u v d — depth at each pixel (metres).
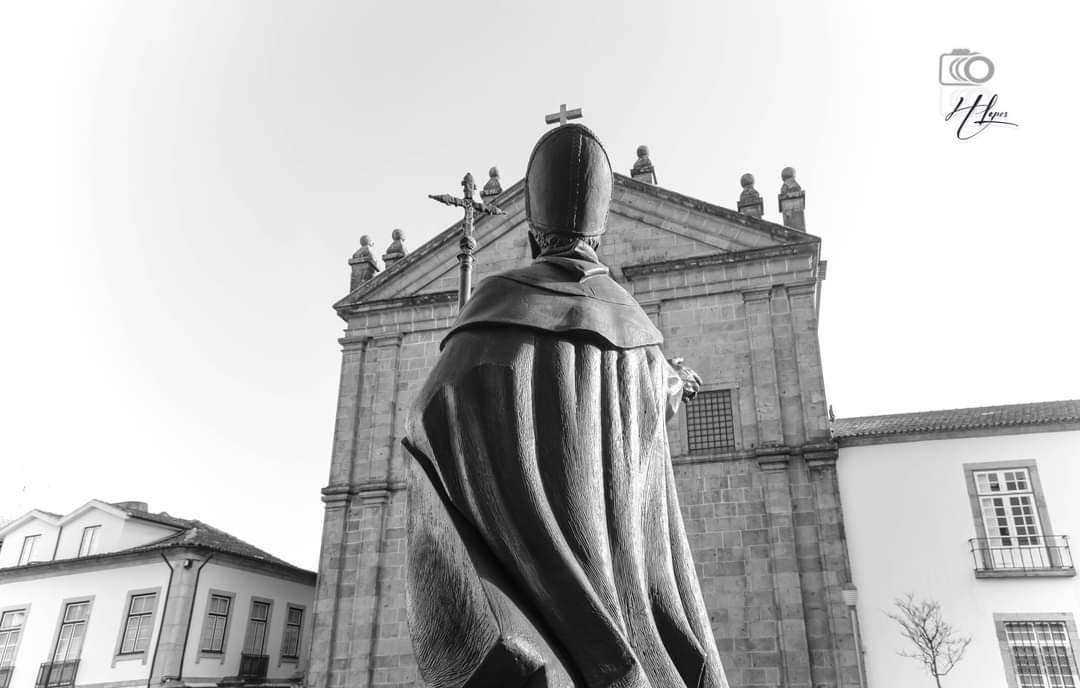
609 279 2.38
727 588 19.05
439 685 1.79
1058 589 17.09
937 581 17.83
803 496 19.31
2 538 31.52
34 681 26.50
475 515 1.90
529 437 1.97
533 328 2.06
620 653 1.75
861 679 17.30
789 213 22.86
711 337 21.73
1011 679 16.72
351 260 27.23
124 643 25.70
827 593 18.31
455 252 25.44
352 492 23.16
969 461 18.61
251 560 27.89
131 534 29.56
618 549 2.01
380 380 24.59
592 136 2.51
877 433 19.31
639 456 2.16
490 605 1.77
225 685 26.08
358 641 21.23
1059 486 17.86
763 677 17.95
